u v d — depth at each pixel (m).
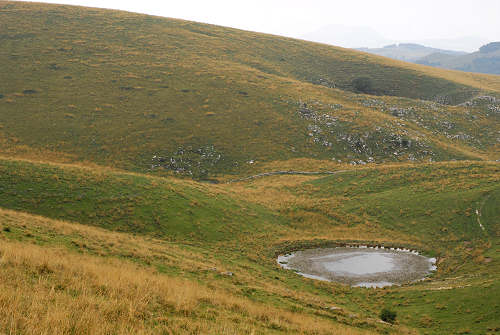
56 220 34.44
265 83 107.69
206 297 17.83
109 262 22.59
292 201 57.72
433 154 84.12
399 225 49.59
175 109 88.69
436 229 47.12
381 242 45.69
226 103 93.81
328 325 19.56
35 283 13.35
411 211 51.69
